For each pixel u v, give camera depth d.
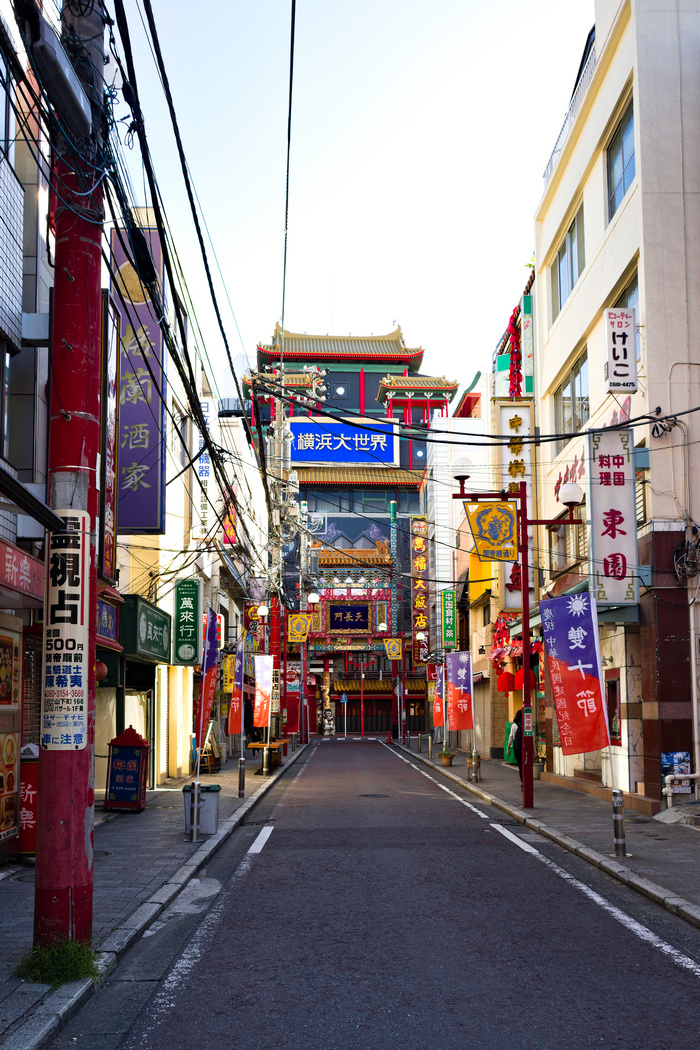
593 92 22.06
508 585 28.75
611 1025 6.32
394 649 62.62
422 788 25.08
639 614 18.28
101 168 7.60
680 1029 6.24
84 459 7.87
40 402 13.61
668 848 13.40
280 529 33.19
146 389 19.25
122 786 18.25
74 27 7.51
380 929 9.06
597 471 18.06
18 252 12.87
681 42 19.06
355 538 80.69
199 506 29.77
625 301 20.34
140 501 18.97
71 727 7.61
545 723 27.00
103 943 8.12
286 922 9.38
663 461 17.98
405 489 82.94
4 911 9.41
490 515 21.62
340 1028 6.30
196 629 25.22
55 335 8.01
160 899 10.02
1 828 12.08
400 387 85.25
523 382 30.72
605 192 21.61
